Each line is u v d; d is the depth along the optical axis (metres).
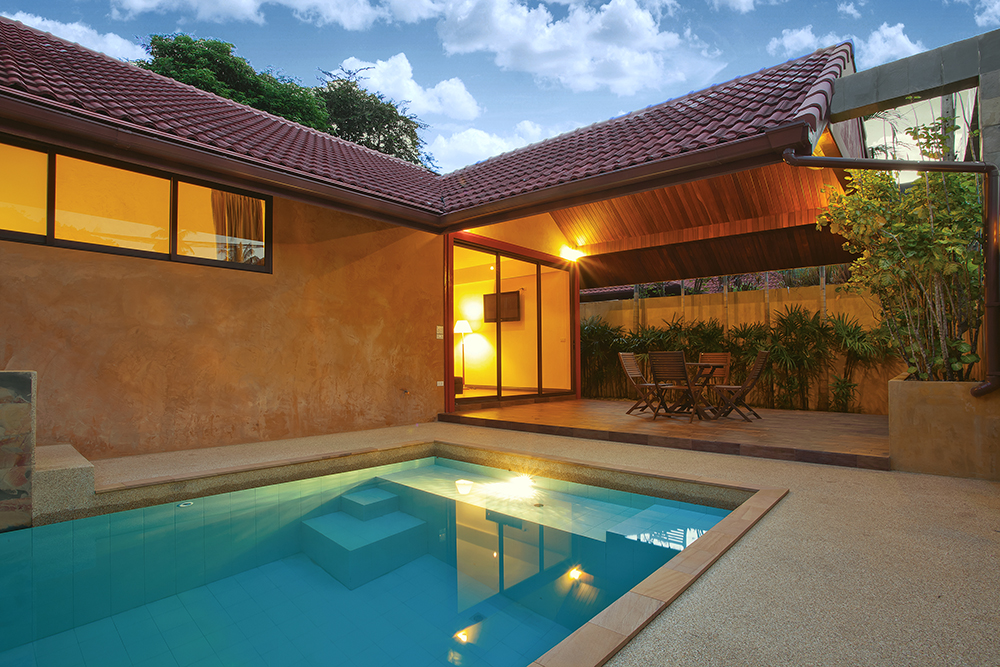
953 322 4.25
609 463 4.50
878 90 4.38
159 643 2.21
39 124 3.89
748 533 2.83
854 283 4.75
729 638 1.80
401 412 7.18
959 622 1.90
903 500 3.38
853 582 2.23
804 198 7.48
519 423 6.51
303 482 4.69
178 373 5.23
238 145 5.27
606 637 1.77
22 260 4.42
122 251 4.95
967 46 4.02
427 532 3.62
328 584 2.82
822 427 5.95
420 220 6.84
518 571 2.94
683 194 8.23
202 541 3.46
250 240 5.85
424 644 2.20
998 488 3.64
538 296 9.71
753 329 8.82
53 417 4.53
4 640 2.25
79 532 3.47
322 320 6.39
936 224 4.12
